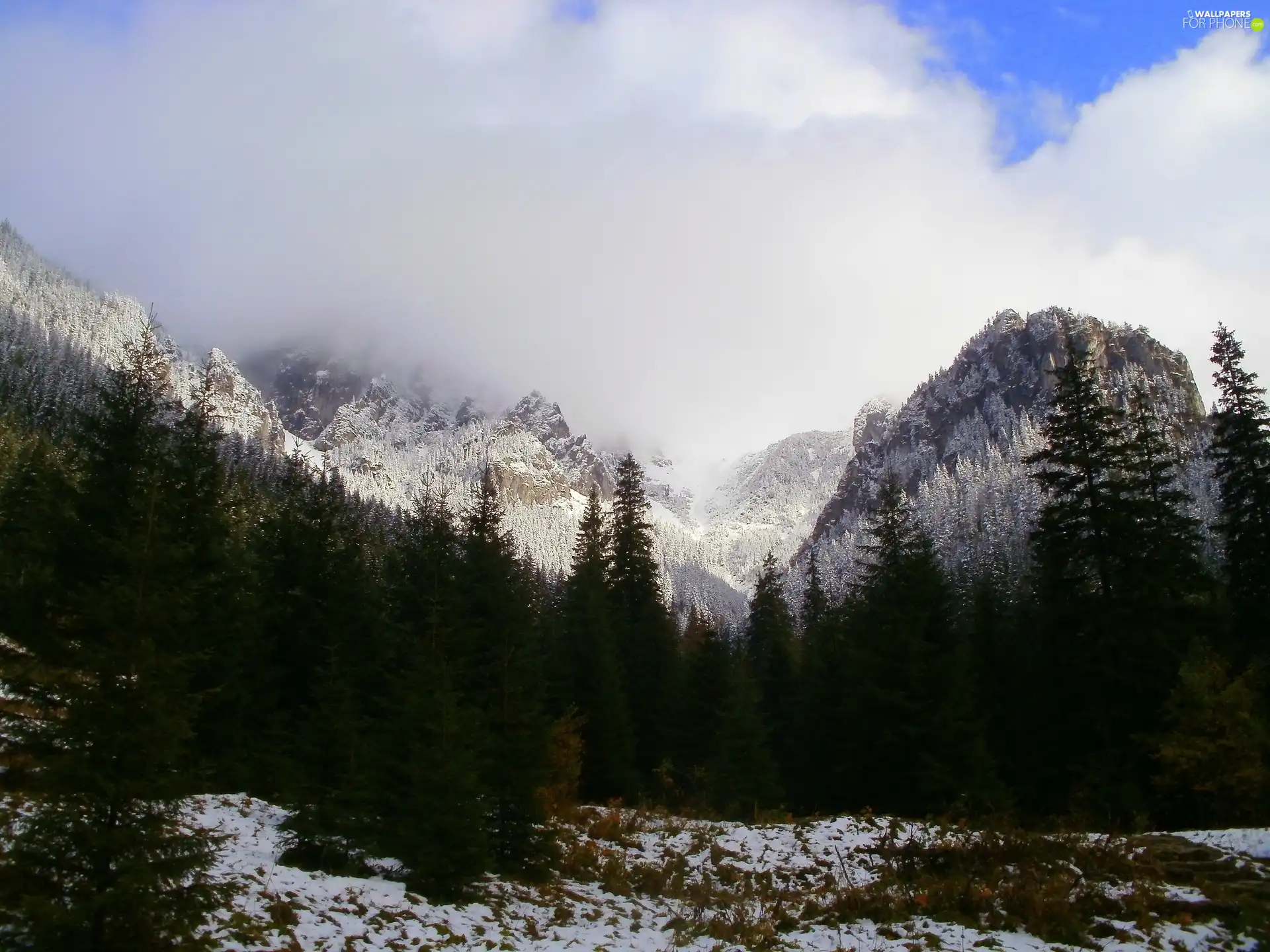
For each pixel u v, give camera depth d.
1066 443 29.86
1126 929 12.42
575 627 41.66
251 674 27.19
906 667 31.19
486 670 24.08
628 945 13.50
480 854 14.95
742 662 52.28
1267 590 29.05
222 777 22.55
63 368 145.62
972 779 27.08
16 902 8.19
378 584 38.41
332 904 12.59
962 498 151.25
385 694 28.56
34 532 17.19
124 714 8.91
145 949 8.55
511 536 43.38
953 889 14.76
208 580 21.95
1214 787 21.61
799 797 40.78
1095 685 27.98
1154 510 28.19
